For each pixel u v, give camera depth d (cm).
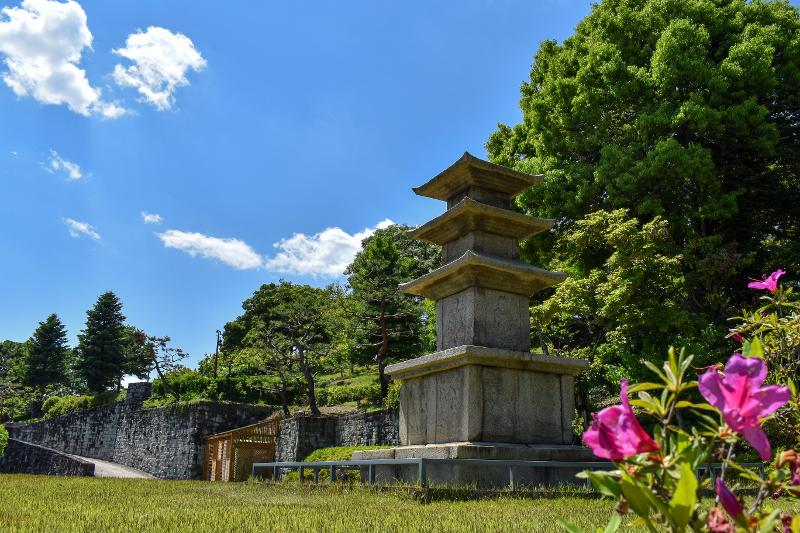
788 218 2006
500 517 445
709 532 124
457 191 922
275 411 3353
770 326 392
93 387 5366
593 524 394
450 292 873
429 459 641
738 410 127
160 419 3366
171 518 417
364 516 445
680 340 1464
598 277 1505
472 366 778
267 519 418
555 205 1917
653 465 135
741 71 1727
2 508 493
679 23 1808
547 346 1599
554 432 818
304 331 3422
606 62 1898
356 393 3538
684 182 1747
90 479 1109
